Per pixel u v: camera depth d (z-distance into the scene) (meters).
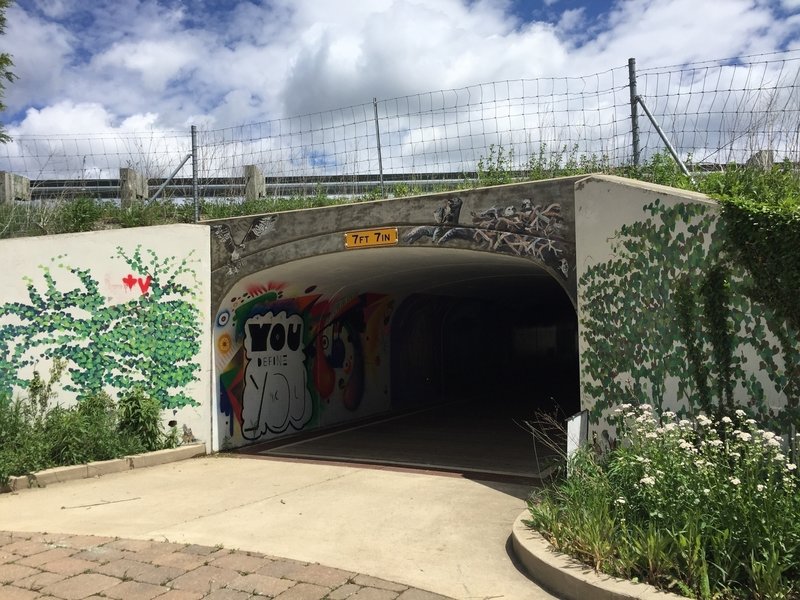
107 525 6.34
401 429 12.90
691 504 4.60
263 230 10.08
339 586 4.74
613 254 7.00
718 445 5.11
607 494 5.25
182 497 7.46
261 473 8.77
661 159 9.16
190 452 9.93
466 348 19.33
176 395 10.12
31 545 5.71
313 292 12.12
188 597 4.56
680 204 6.18
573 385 22.78
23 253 9.68
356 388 14.23
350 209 9.38
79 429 8.88
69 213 12.09
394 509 6.82
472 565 5.16
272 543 5.71
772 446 4.83
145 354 10.02
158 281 10.12
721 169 8.01
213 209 12.14
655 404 6.43
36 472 8.09
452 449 10.70
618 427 6.86
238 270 10.24
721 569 4.11
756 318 5.54
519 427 13.16
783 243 5.36
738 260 5.66
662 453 5.18
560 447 10.66
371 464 9.42
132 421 9.65
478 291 17.30
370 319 14.71
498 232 8.15
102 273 9.91
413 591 4.64
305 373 12.62
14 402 9.37
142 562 5.24
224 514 6.69
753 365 5.56
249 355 11.20
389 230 9.04
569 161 10.20
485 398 18.52
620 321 6.90
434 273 12.87
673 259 6.24
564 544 4.97
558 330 26.58
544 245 7.78
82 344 9.80
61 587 4.75
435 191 10.91
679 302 6.15
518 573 4.99
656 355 6.43
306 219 9.76
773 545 4.05
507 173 10.50
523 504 7.00
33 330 9.64
